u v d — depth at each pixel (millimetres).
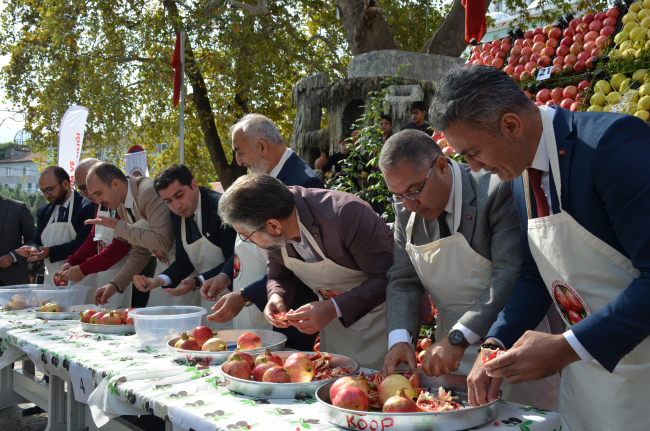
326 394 1416
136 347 2189
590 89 3111
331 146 8484
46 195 4332
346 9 10234
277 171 2746
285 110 15266
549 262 1490
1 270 5051
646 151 1253
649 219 1202
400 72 8250
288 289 2303
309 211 2051
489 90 1289
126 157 7715
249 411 1371
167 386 1622
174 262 3086
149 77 14383
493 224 1773
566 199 1386
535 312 1566
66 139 7188
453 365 1544
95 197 3262
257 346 1965
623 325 1190
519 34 3881
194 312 2393
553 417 1325
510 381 1241
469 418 1208
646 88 2746
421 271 1920
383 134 5512
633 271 1349
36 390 3316
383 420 1176
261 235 1879
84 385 1938
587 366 1532
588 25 3316
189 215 2955
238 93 14523
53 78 15461
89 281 4020
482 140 1314
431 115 1367
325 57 15797
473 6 4680
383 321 2299
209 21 12945
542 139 1396
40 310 2938
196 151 16750
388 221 4426
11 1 15516
